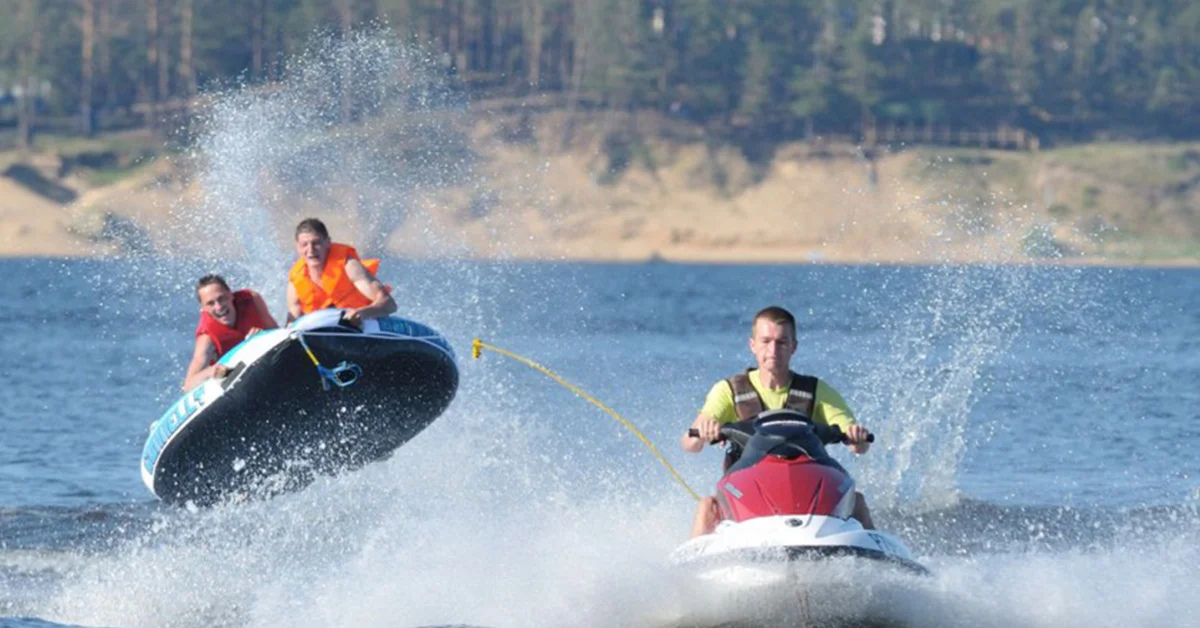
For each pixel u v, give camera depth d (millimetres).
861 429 30078
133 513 44406
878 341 100812
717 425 30250
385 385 42938
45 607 32812
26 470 52438
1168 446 56750
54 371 90312
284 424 42781
